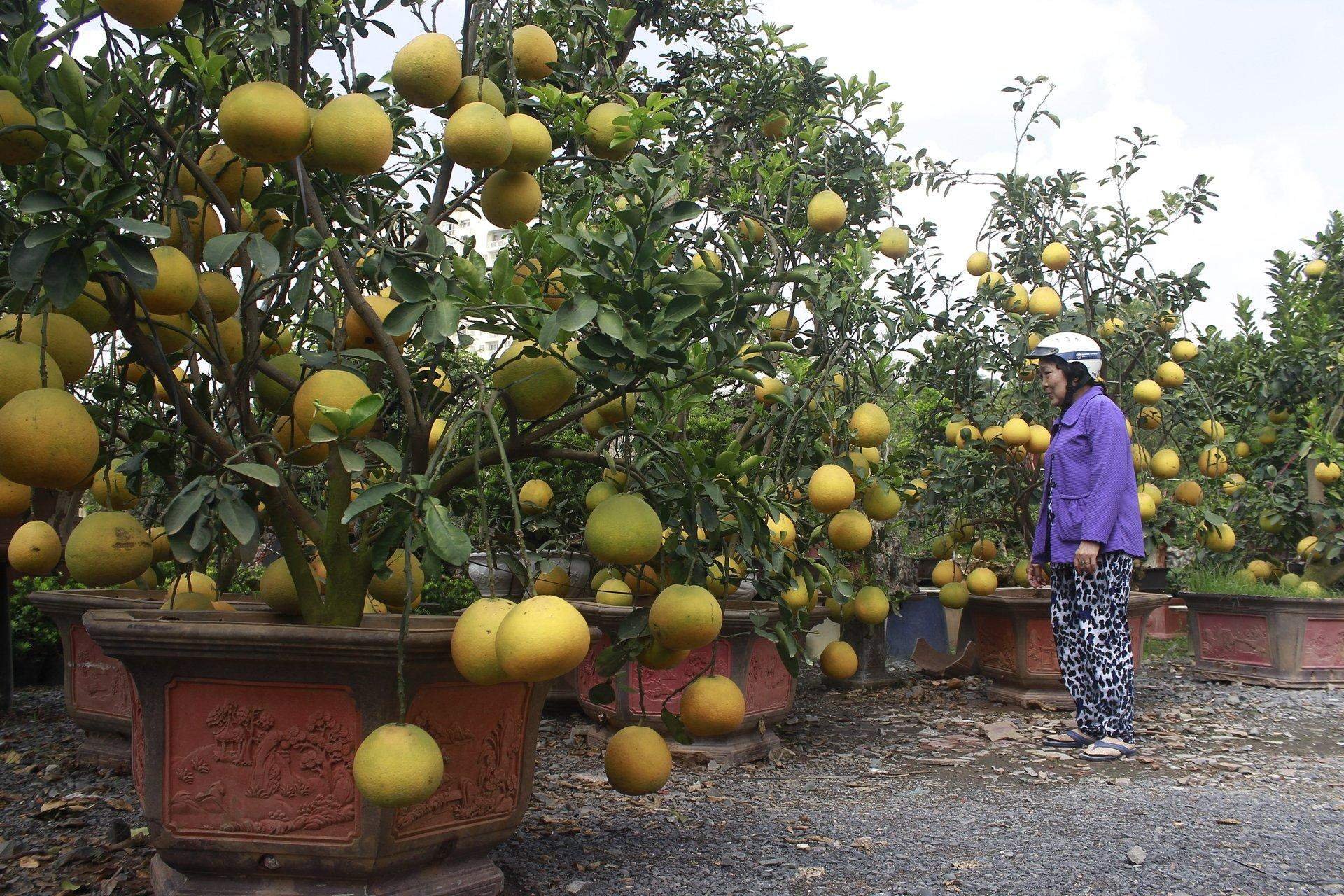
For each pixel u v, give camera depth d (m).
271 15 2.34
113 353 2.60
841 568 4.34
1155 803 3.34
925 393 6.08
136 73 2.42
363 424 1.92
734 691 2.42
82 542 2.29
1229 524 6.99
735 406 5.23
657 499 2.53
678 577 2.47
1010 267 6.66
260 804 2.04
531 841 2.89
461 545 1.79
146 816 2.06
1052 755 4.18
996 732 4.64
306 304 2.41
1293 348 6.93
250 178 2.51
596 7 3.21
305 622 2.36
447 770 2.14
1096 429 4.33
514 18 2.71
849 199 5.17
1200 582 6.90
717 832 3.01
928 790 3.57
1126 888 2.50
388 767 1.76
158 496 2.98
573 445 4.42
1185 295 6.16
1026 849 2.81
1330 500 6.98
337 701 2.02
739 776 3.79
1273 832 2.97
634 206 2.51
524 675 1.75
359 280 2.64
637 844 2.87
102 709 3.81
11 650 5.00
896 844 2.87
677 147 4.54
